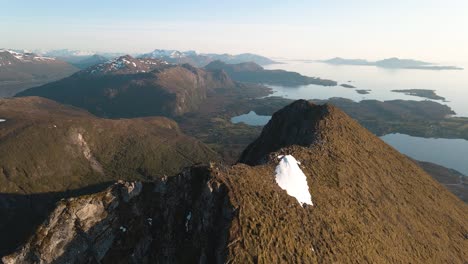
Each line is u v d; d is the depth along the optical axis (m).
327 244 67.81
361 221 82.00
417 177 125.06
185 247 62.44
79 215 65.88
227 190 65.75
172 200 68.56
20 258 62.50
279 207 68.81
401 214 96.38
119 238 65.56
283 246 61.69
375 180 103.62
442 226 104.88
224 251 57.34
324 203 79.12
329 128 120.38
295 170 84.50
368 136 130.88
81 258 64.31
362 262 69.31
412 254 84.25
